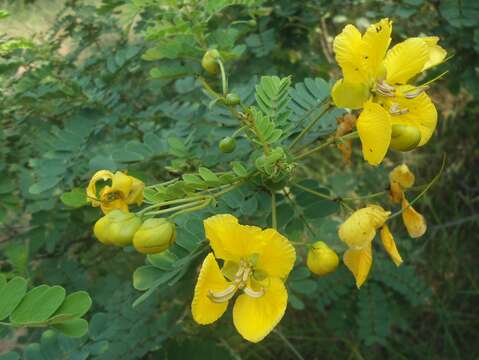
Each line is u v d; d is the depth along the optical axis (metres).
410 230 0.22
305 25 0.39
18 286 0.17
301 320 0.46
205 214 0.22
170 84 0.37
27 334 0.31
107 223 0.18
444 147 0.53
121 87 0.34
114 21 0.39
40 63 0.39
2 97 0.33
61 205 0.31
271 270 0.17
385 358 0.45
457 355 0.43
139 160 0.26
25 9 0.51
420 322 0.47
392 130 0.19
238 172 0.20
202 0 0.27
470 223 0.50
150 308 0.28
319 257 0.20
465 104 0.52
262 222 0.25
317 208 0.24
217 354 0.28
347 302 0.38
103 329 0.25
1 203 0.30
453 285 0.47
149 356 0.29
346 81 0.19
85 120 0.29
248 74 0.34
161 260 0.21
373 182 0.47
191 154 0.25
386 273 0.38
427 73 0.40
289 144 0.25
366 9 0.45
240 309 0.18
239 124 0.26
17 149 0.34
